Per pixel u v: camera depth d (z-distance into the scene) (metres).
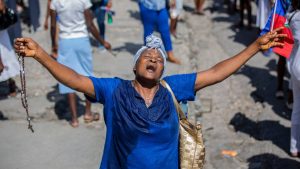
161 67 3.04
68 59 5.94
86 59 6.00
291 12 4.84
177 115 3.07
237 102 7.20
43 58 2.89
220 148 5.91
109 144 3.07
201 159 3.12
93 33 6.27
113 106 3.03
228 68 3.13
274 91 7.37
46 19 9.63
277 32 3.06
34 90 7.24
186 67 8.10
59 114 6.57
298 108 5.29
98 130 6.20
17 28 8.24
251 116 6.75
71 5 5.72
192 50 9.15
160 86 3.09
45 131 6.16
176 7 9.41
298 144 5.45
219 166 5.50
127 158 2.99
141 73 3.02
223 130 6.43
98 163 5.46
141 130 2.94
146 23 7.75
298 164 5.38
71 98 6.12
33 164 5.43
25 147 5.79
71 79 2.98
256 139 6.09
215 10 11.87
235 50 9.26
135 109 2.96
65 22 5.82
